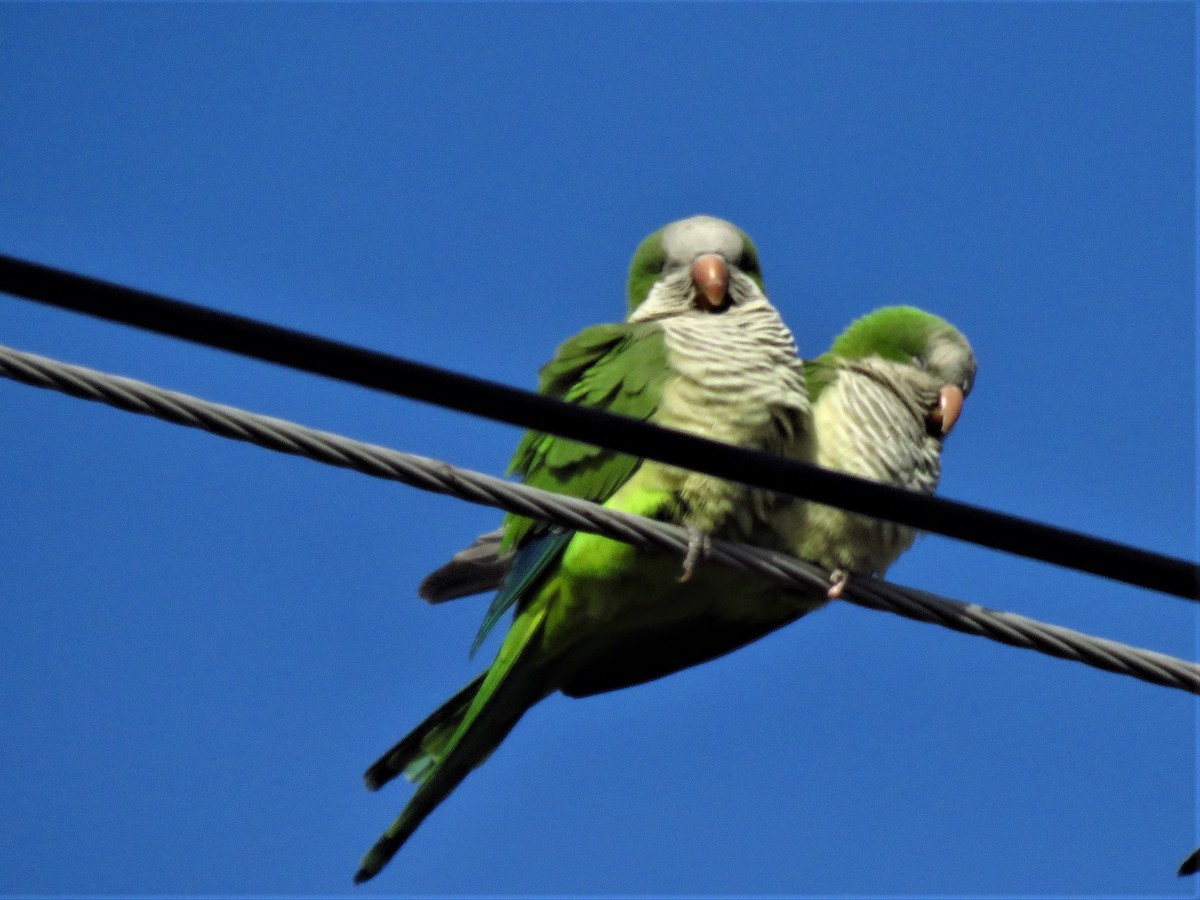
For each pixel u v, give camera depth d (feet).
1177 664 29.25
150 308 21.83
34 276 21.39
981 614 30.09
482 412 23.34
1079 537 24.56
